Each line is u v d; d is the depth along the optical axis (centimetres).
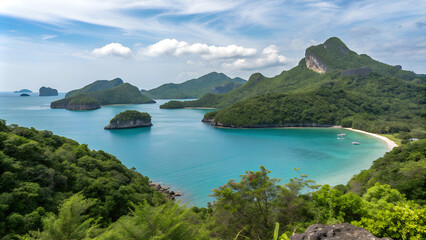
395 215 1622
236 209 2873
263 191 2964
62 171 4634
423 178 4309
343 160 10269
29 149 4284
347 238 995
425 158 6003
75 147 6347
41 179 3884
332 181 7800
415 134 13512
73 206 1802
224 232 2791
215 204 3138
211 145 13875
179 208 1605
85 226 1797
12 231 2773
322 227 1138
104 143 14475
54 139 6303
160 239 1256
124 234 1357
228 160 10725
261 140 15275
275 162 10238
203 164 10181
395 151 7825
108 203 4009
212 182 8194
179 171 9338
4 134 4528
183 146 13638
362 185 5819
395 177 5059
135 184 5644
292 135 17038
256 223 2861
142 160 10819
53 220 1845
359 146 12912
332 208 2602
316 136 16425
